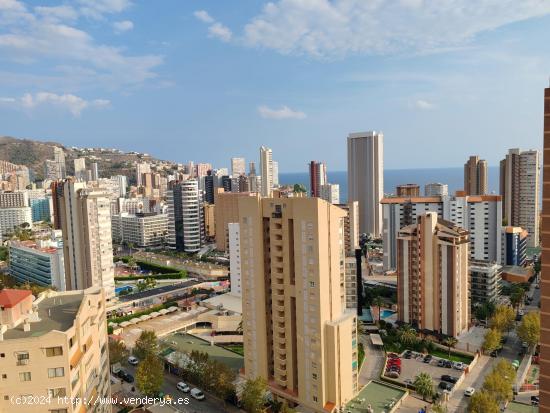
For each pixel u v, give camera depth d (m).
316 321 108.38
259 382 115.44
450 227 167.88
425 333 165.38
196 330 184.75
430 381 124.12
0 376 68.44
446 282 159.75
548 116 81.31
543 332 83.94
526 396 123.94
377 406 112.81
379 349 161.50
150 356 132.50
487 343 149.00
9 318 76.31
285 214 112.12
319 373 109.06
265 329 120.25
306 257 108.50
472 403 109.50
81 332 76.94
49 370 69.69
